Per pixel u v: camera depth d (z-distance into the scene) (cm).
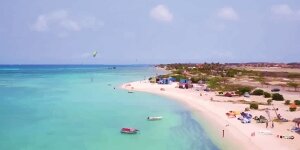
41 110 6919
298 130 4862
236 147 4134
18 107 7300
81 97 9200
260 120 5528
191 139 4569
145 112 6744
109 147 4194
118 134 4884
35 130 5094
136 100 8631
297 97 8888
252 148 4062
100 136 4756
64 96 9388
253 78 15388
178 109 7100
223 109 6912
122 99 8831
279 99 8262
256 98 8631
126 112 6750
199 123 5606
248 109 6731
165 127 5341
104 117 6188
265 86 11762
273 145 4162
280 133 4750
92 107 7406
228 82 12912
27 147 4159
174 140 4531
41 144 4306
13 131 5016
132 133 4931
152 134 4869
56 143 4359
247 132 4850
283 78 16162
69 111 6825
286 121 5547
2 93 9981
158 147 4188
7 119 5938
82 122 5728
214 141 4441
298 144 4188
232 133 4847
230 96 8950
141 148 4147
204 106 7394
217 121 5731
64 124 5550
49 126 5391
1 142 4381
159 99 8806
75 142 4419
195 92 10131
